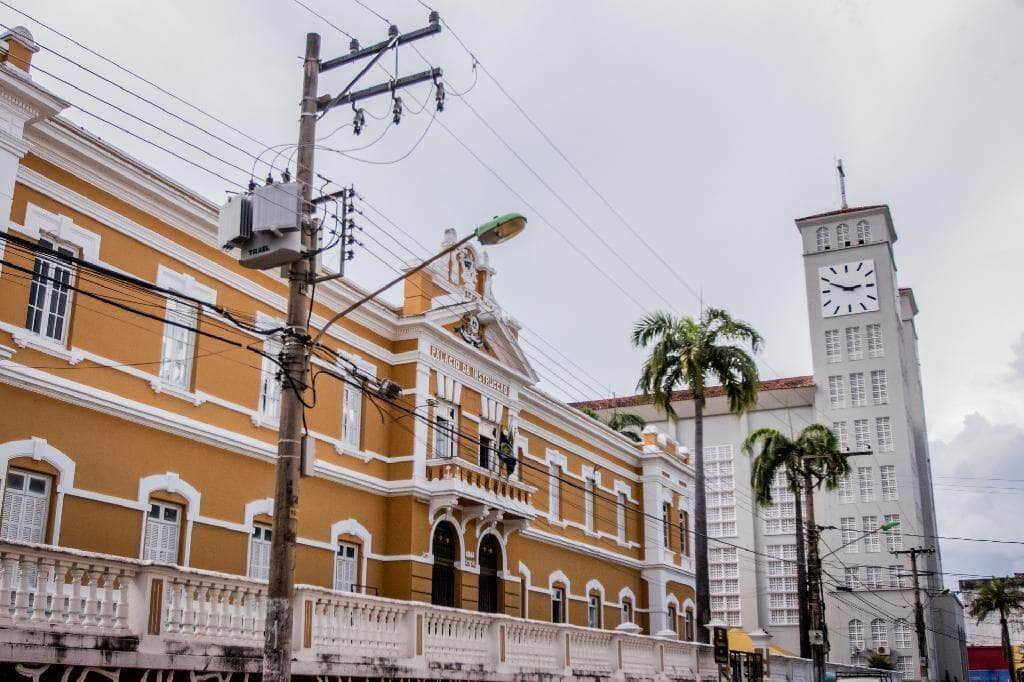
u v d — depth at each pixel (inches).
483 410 1339.8
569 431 1635.1
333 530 1094.4
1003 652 3624.5
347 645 798.5
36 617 579.2
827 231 3198.8
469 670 936.9
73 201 845.2
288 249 608.1
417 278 1246.9
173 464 909.8
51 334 822.5
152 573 642.8
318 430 1097.4
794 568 2915.8
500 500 1279.5
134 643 621.9
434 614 908.6
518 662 1025.5
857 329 3068.4
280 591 565.9
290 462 585.3
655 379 1630.2
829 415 3014.3
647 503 1850.4
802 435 1978.3
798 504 2026.3
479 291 1386.6
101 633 604.4
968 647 3791.8
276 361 606.5
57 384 805.2
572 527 1592.0
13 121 770.8
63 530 800.9
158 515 893.8
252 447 992.9
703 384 1590.8
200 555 922.7
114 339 869.2
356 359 1169.4
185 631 665.0
